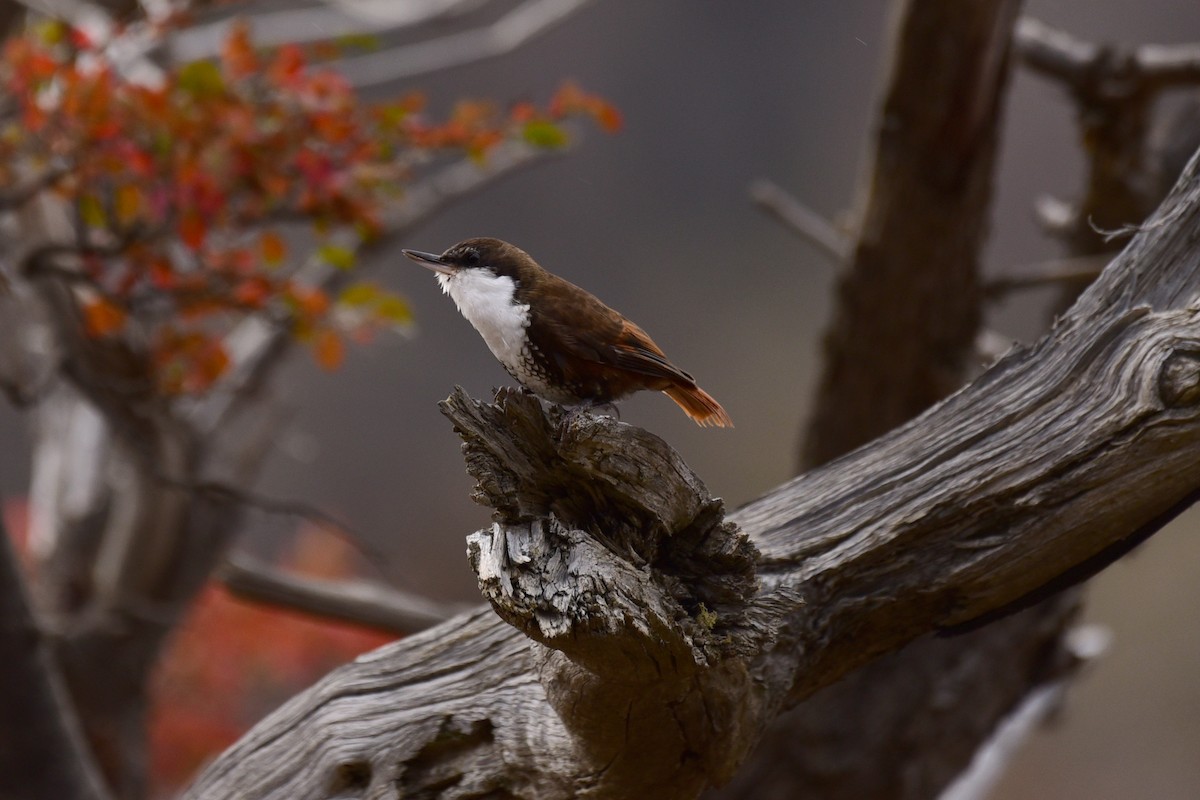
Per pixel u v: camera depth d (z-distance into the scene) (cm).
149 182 989
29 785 1007
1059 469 688
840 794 1216
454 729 750
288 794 784
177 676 1577
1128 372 685
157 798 1552
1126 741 3541
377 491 4378
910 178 1102
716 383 4850
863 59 5256
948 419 734
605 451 578
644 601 552
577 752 682
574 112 1055
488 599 586
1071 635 1340
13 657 989
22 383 1243
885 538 707
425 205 1416
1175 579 3769
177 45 1450
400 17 1596
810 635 704
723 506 593
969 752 1257
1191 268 696
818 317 5041
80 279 1030
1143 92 1196
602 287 5038
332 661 1620
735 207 5225
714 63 5228
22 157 1051
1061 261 1323
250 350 1410
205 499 1277
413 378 4491
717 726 646
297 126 1000
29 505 1623
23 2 1243
